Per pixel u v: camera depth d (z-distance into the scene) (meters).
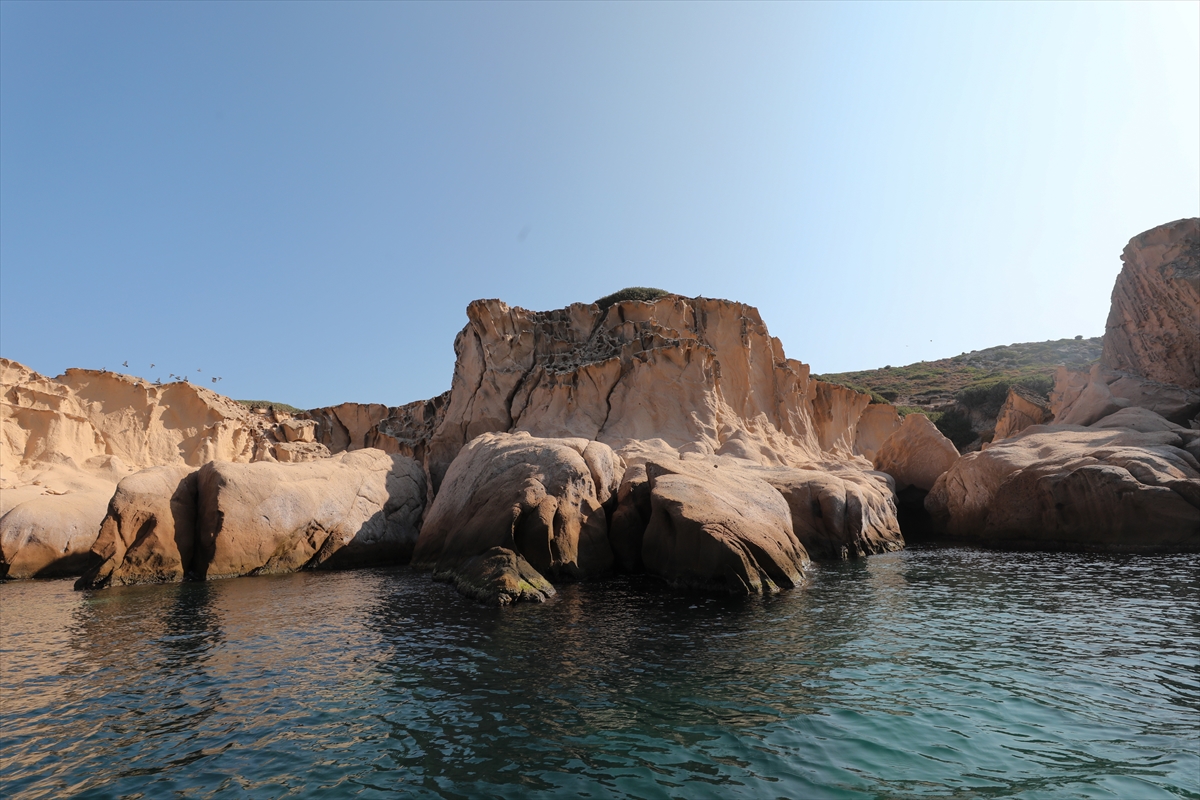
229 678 12.03
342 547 27.89
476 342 42.84
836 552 26.17
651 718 9.64
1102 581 19.06
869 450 54.88
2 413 34.94
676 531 20.19
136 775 8.30
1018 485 29.62
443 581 22.16
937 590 18.72
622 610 16.75
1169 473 25.56
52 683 11.91
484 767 8.28
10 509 29.09
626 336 42.50
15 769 8.52
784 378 46.41
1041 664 11.56
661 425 37.97
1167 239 38.53
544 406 39.50
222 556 24.61
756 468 31.31
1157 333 38.22
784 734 8.96
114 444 38.06
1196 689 10.12
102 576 23.16
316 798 7.63
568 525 21.91
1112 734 8.65
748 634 14.11
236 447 42.62
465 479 26.23
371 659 12.95
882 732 8.91
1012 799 7.12
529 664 12.32
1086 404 36.72
